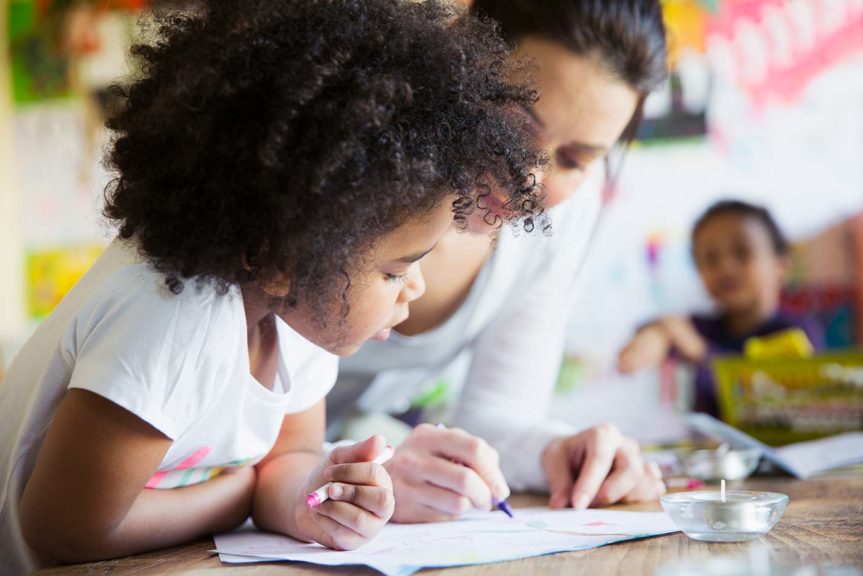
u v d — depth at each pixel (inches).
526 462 43.7
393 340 51.4
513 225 33.3
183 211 27.6
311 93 26.5
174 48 29.2
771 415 52.2
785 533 28.9
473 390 53.9
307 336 30.8
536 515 36.1
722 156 119.5
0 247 130.6
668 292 120.0
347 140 26.4
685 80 119.7
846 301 117.0
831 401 51.7
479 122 29.5
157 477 33.4
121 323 28.5
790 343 84.9
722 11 119.0
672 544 28.0
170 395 28.6
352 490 29.7
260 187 26.7
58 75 130.6
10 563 33.0
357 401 59.7
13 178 131.6
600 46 40.9
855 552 25.3
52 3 130.3
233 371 30.9
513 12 41.4
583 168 43.8
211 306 29.0
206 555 30.4
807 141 118.0
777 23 118.1
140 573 27.8
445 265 48.9
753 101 119.0
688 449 50.6
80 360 28.9
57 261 130.6
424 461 36.2
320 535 30.4
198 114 27.0
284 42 27.3
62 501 28.6
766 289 117.6
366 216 27.3
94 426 28.0
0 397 33.9
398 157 27.0
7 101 131.8
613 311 120.8
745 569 23.6
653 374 118.6
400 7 30.2
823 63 117.4
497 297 51.6
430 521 35.4
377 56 28.0
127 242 30.5
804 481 42.9
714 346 118.3
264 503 35.5
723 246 118.2
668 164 120.3
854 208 117.0
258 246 27.7
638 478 39.0
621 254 120.9
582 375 120.0
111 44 129.0
